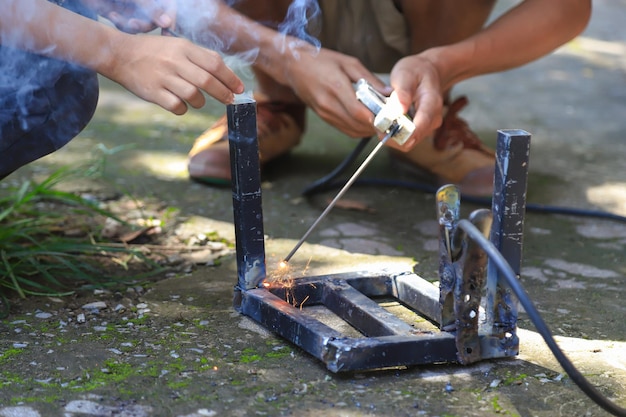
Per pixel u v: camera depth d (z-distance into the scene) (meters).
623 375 1.67
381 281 1.99
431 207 2.67
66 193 2.39
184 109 1.78
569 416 1.52
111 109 3.54
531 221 2.57
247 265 1.89
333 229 2.46
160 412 1.50
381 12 2.57
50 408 1.51
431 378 1.64
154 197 2.67
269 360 1.70
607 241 2.44
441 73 2.26
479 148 2.80
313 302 1.96
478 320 1.70
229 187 2.77
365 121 2.16
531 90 4.00
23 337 1.78
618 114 3.68
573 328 1.88
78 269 2.13
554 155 3.14
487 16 2.67
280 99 2.89
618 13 5.68
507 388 1.61
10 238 2.23
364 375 1.65
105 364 1.67
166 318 1.90
